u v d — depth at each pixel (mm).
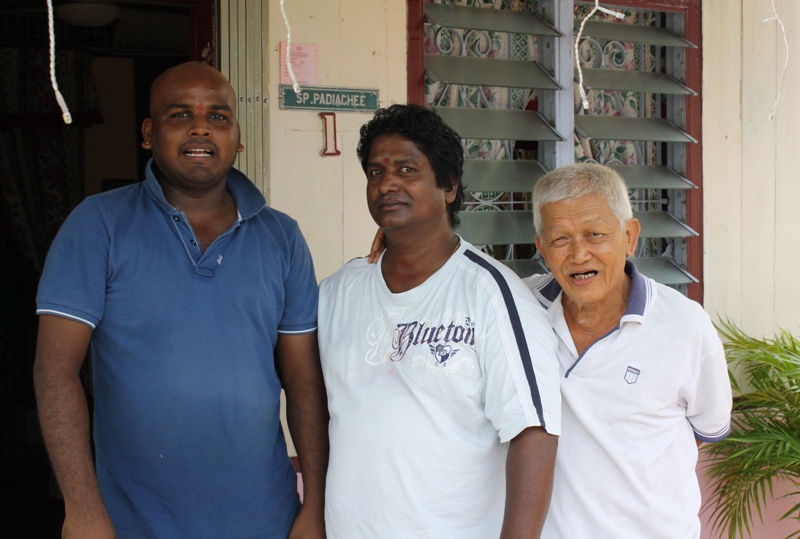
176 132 1621
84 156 4629
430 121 1653
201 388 1601
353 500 1610
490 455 1599
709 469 3094
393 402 1587
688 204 3357
